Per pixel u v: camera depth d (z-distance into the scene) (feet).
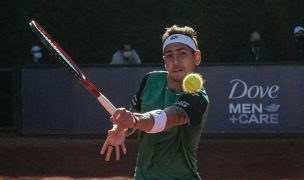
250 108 95.40
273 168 80.69
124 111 24.31
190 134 28.32
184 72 28.84
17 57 127.44
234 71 95.30
